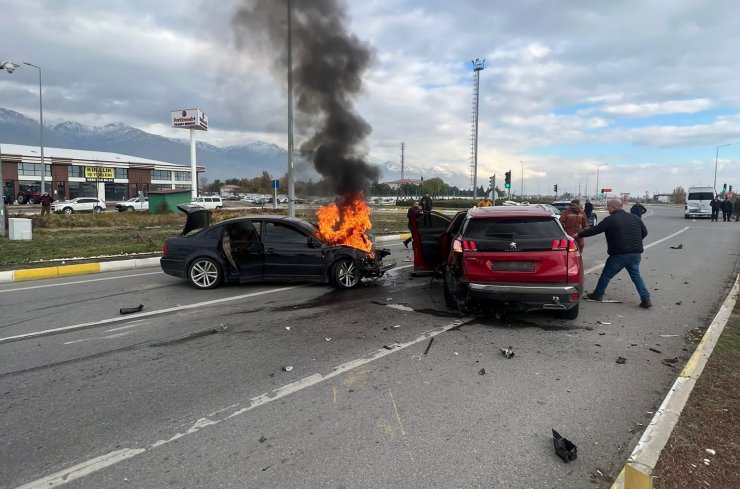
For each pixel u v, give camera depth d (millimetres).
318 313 6348
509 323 5820
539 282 5500
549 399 3635
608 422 3275
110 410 3484
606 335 5309
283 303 6957
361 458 2818
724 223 27625
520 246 5523
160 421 3312
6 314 6387
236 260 8055
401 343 5016
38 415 3412
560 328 5602
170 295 7578
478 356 4613
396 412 3416
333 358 4562
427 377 4074
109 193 69500
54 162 61906
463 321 5910
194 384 3951
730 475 2537
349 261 8047
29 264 10477
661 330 5520
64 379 4074
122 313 6344
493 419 3311
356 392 3771
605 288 7293
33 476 2672
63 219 24156
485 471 2684
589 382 3969
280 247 8070
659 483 2465
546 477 2635
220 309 6594
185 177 81500
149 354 4715
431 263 8297
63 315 6305
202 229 8312
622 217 6691
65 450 2943
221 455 2871
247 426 3227
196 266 8023
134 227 22625
